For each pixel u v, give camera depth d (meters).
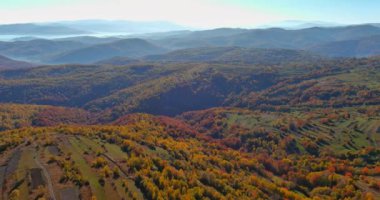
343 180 105.75
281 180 117.19
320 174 112.44
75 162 99.44
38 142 119.62
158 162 104.56
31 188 80.94
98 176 90.38
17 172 90.00
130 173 94.88
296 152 149.75
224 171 114.44
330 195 99.75
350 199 93.88
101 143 124.69
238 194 91.06
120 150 118.25
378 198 95.50
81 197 78.19
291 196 96.69
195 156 123.81
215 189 91.94
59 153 107.94
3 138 125.56
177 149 128.25
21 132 139.00
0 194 78.88
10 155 104.62
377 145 146.38
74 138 128.12
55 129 145.50
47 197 76.88
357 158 133.38
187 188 86.12
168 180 88.62
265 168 131.25
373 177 112.44
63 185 83.06
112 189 83.94
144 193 83.19
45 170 91.69
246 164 127.00
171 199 79.69
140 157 106.81
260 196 94.00
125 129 154.88
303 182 113.31
